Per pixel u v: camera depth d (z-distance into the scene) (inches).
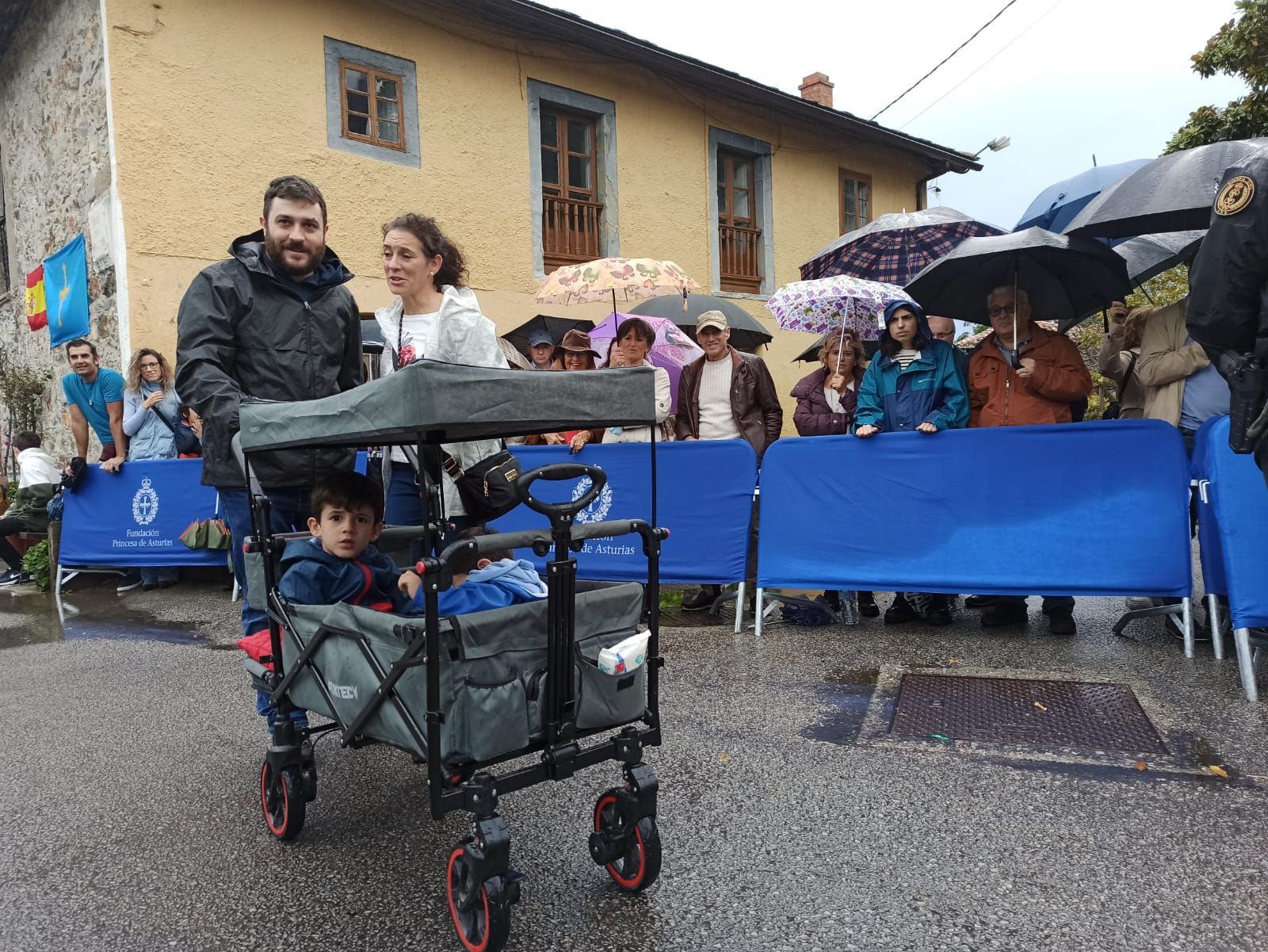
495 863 84.8
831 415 238.2
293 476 124.7
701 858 106.2
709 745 141.3
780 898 97.2
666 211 476.4
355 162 358.6
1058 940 88.0
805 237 556.1
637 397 101.0
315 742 115.5
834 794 122.2
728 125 507.2
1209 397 196.7
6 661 208.2
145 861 109.9
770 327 534.9
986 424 209.9
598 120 452.1
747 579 230.1
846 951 87.5
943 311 232.2
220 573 299.6
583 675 94.8
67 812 124.6
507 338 391.5
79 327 344.5
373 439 98.2
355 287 358.9
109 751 147.4
